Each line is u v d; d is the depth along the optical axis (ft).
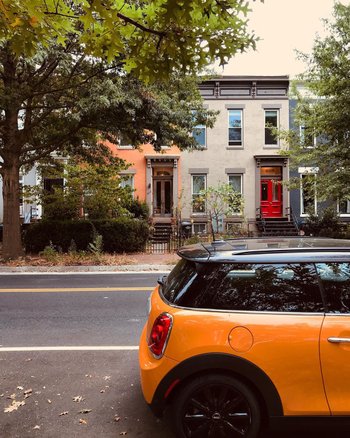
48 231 51.29
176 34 11.57
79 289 29.73
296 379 8.95
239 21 11.55
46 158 56.80
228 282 9.82
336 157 45.62
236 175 75.77
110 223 51.85
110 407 11.79
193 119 46.70
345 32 40.83
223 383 9.12
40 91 42.34
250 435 9.05
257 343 9.04
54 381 13.61
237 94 75.56
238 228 68.85
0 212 74.08
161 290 11.36
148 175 74.69
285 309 9.45
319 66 43.73
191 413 9.24
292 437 10.13
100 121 41.39
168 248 54.39
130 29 11.95
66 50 37.19
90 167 58.08
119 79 38.52
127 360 15.49
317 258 10.00
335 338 8.98
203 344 9.09
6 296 27.22
